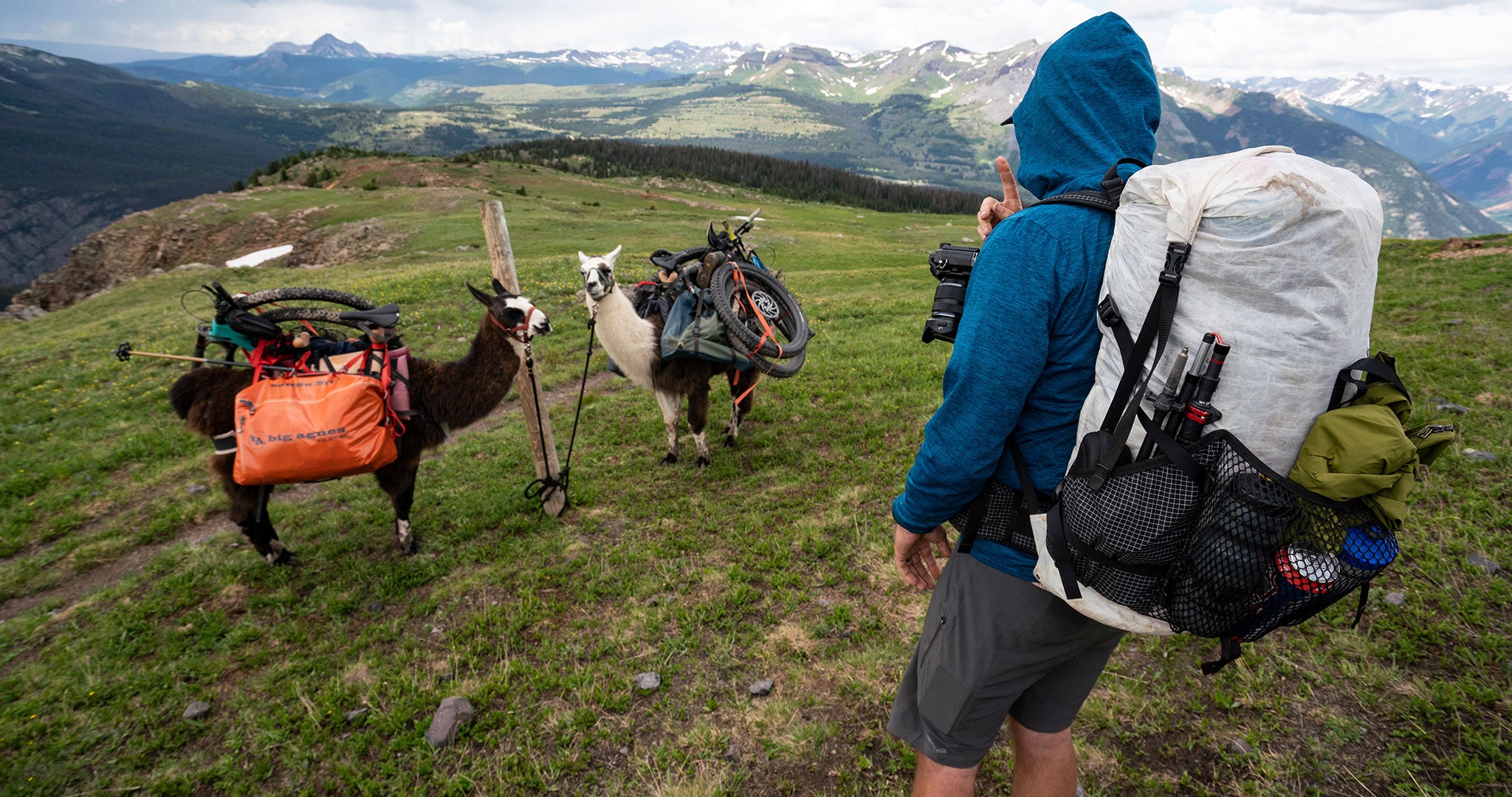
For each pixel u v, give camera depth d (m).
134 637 6.48
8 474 11.34
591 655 5.45
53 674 5.99
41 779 4.85
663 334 8.29
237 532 8.61
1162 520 1.73
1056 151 2.29
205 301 30.42
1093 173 2.13
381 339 6.81
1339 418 1.62
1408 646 4.26
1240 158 1.73
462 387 7.39
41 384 16.55
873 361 12.70
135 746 5.11
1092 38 2.29
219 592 7.17
